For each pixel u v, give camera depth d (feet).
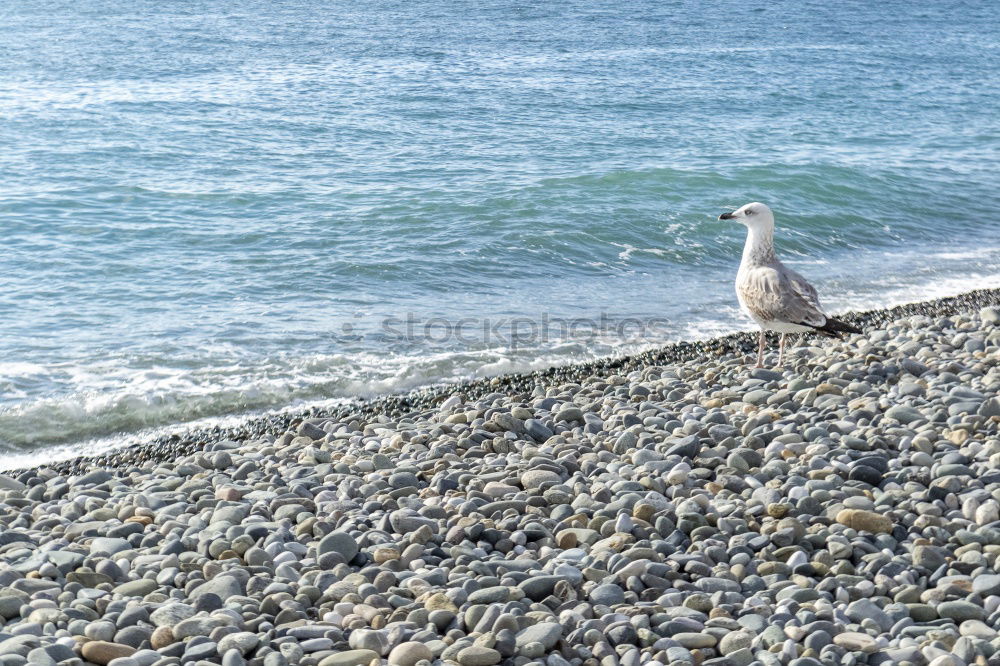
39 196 60.13
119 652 15.72
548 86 111.55
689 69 128.98
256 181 65.31
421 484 23.94
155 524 21.75
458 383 34.94
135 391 33.55
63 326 39.29
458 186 63.57
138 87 105.19
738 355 36.65
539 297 44.62
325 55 135.85
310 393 33.96
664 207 58.70
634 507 21.03
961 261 51.90
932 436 24.79
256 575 18.52
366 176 67.36
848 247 54.60
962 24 203.21
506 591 17.48
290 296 43.83
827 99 108.06
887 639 16.24
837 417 27.12
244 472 25.67
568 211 57.26
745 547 19.47
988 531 19.43
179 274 46.37
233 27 167.53
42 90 101.60
